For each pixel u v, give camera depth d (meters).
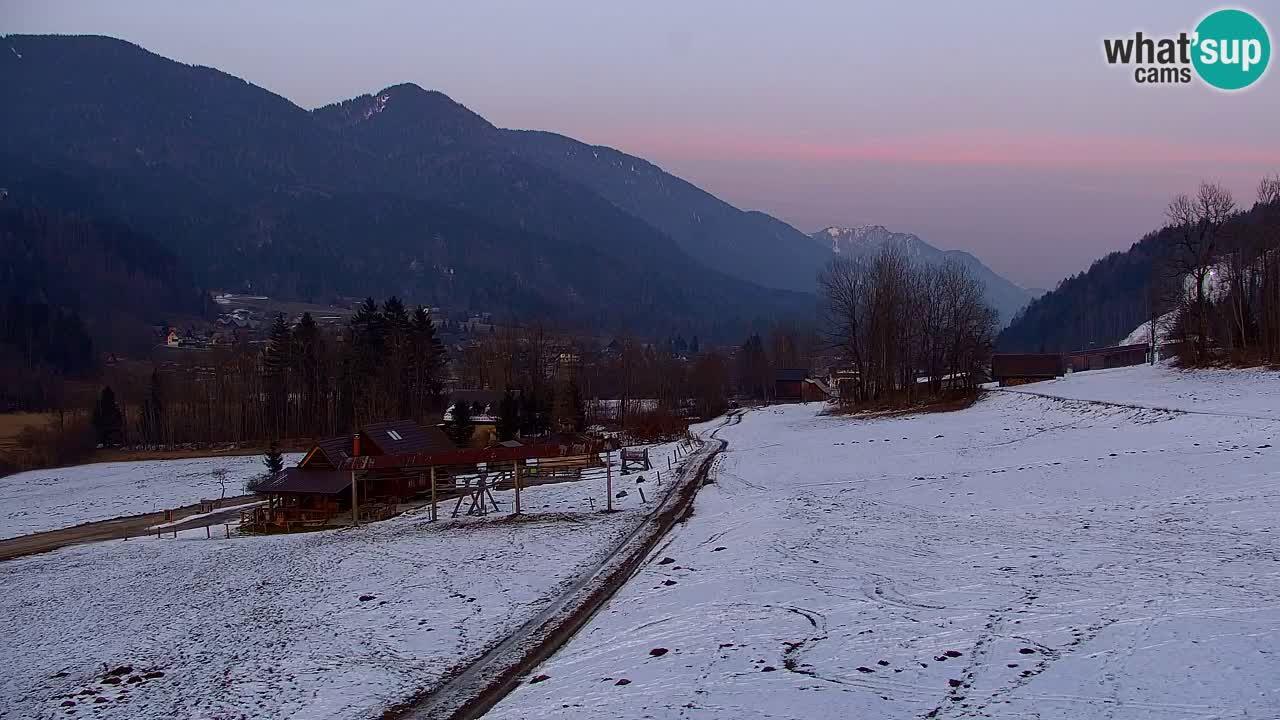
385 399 118.38
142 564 49.91
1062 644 21.19
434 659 27.77
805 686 20.28
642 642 25.84
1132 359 141.62
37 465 110.06
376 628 31.66
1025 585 26.78
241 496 83.44
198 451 118.12
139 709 25.42
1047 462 50.97
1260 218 102.31
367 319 129.88
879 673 20.67
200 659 29.86
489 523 53.75
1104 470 45.34
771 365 191.38
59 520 75.81
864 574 30.27
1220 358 85.12
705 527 44.72
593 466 81.50
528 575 38.12
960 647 21.88
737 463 69.88
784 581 30.34
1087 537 32.34
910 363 112.75
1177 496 37.47
